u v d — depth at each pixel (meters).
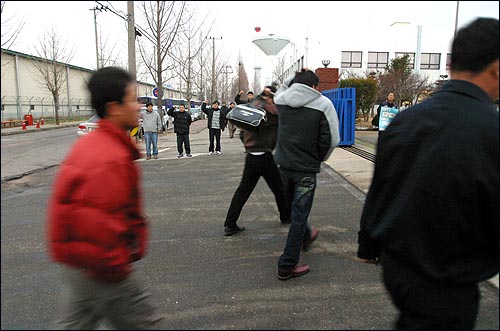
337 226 4.44
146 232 1.93
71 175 1.53
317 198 5.65
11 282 3.04
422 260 1.41
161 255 3.65
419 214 1.39
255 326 2.50
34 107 32.75
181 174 8.02
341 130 11.56
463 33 1.42
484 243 1.37
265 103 3.95
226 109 11.88
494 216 1.29
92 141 1.62
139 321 1.83
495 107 1.38
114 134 1.66
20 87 30.52
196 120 37.56
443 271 1.40
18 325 2.46
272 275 3.23
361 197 5.68
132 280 1.83
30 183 7.36
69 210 1.55
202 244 3.93
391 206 1.51
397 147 1.49
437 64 31.45
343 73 31.31
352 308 2.71
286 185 3.32
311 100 3.09
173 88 44.72
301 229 3.12
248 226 4.50
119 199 1.60
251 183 4.11
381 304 2.75
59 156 11.95
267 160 4.02
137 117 1.77
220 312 2.67
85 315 1.78
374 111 24.44
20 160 10.96
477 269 1.39
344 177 7.06
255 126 3.78
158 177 7.70
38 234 4.20
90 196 1.53
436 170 1.35
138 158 1.83
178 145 10.86
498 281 2.73
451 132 1.34
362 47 33.28
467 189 1.30
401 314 1.61
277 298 2.85
